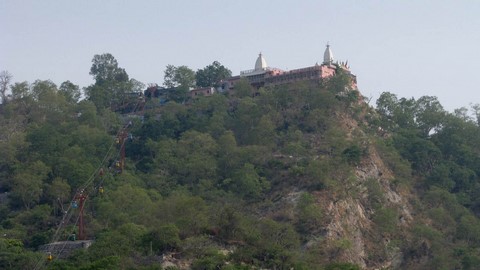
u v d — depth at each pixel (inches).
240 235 7258.9
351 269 6894.7
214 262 6678.2
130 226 7170.3
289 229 7623.0
